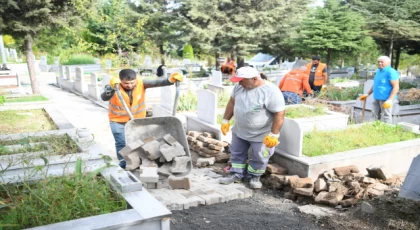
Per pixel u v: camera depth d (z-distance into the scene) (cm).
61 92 1547
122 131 544
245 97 495
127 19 1872
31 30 1177
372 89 798
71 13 1246
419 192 378
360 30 1664
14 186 341
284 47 2105
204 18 1850
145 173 466
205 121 731
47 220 282
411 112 973
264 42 2073
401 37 1720
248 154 567
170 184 477
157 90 1320
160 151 489
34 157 428
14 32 1195
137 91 538
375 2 1711
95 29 2370
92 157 429
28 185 329
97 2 1373
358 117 1018
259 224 402
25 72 2181
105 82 1215
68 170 379
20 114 873
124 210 298
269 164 539
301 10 1983
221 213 430
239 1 1889
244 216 422
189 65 2214
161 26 1988
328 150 554
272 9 1919
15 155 437
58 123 756
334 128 694
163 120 515
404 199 421
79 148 474
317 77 1023
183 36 1908
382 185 475
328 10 1672
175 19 1920
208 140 659
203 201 452
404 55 2692
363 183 482
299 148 522
